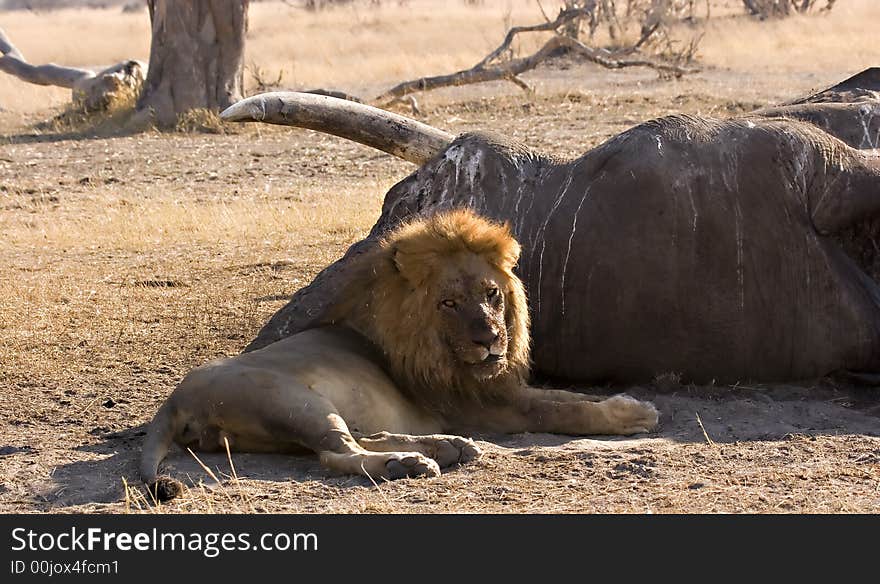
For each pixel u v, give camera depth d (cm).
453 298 992
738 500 855
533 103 3819
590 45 5372
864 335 1134
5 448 1048
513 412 1059
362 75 5216
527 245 1152
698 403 1112
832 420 1061
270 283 1788
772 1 6831
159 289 1766
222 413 966
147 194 2789
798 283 1123
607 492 884
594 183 1145
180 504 877
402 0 11119
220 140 3525
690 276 1116
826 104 1281
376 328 1044
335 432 942
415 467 926
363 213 2302
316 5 10338
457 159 1195
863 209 1136
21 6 15350
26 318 1579
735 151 1129
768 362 1139
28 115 4362
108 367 1341
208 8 3784
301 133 3597
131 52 7131
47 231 2331
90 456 1028
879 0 8375
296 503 877
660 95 3891
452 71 5106
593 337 1141
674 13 6366
